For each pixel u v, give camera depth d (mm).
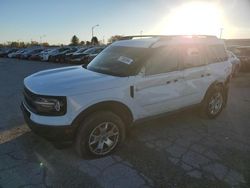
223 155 3727
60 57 23484
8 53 39312
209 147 3979
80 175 3152
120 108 3641
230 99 7082
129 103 3689
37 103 3225
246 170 3332
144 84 3807
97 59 4707
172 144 4059
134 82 3691
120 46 4586
